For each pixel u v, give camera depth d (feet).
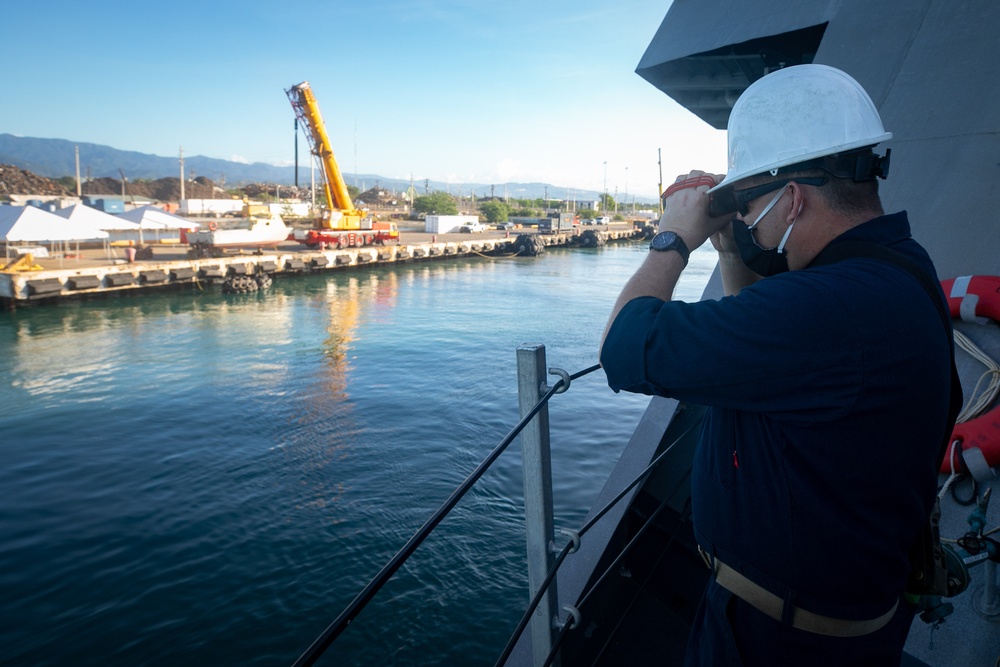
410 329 74.49
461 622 21.97
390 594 23.38
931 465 2.65
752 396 2.56
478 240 169.89
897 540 2.62
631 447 7.90
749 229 3.12
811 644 2.71
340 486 32.50
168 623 21.72
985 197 6.53
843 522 2.53
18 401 46.52
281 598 23.15
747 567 2.78
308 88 127.03
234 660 20.10
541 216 305.94
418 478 33.58
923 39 7.65
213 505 30.27
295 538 27.30
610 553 7.18
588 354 63.16
